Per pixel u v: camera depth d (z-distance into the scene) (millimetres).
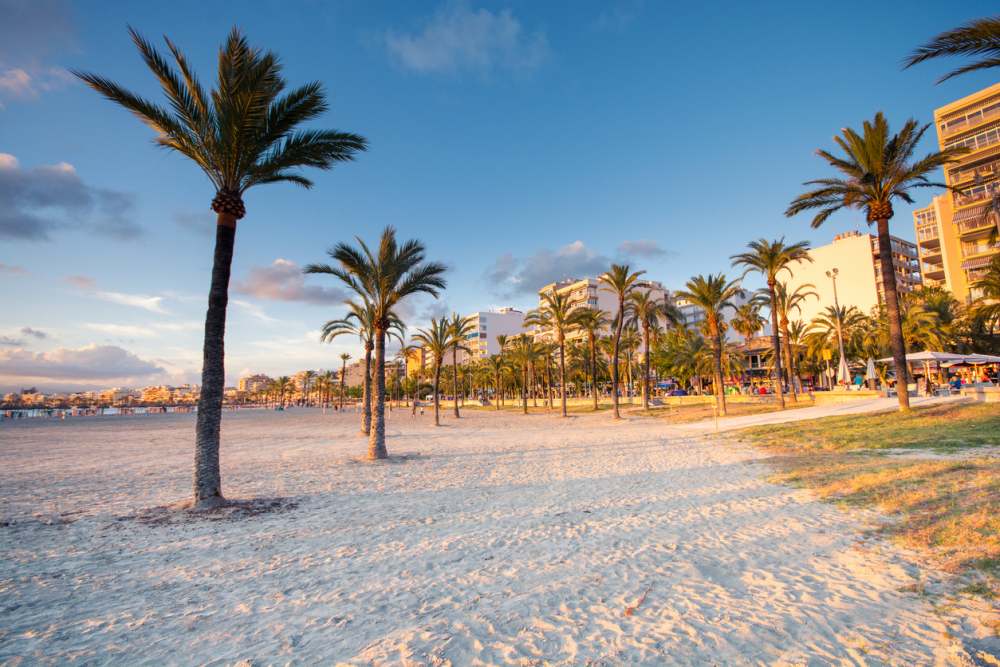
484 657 3953
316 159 12438
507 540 7543
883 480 9570
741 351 66750
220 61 11195
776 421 24688
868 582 5168
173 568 6504
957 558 5434
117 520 9336
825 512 8047
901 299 49375
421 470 15703
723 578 5586
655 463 15445
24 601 5410
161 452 23406
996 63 10453
